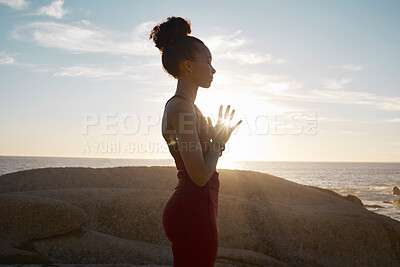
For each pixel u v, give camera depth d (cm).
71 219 423
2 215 404
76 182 549
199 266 174
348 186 5034
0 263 363
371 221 477
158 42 205
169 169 587
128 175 564
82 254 397
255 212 480
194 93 197
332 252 450
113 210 463
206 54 199
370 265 442
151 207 471
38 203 416
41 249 394
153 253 415
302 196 568
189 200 178
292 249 450
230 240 450
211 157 179
